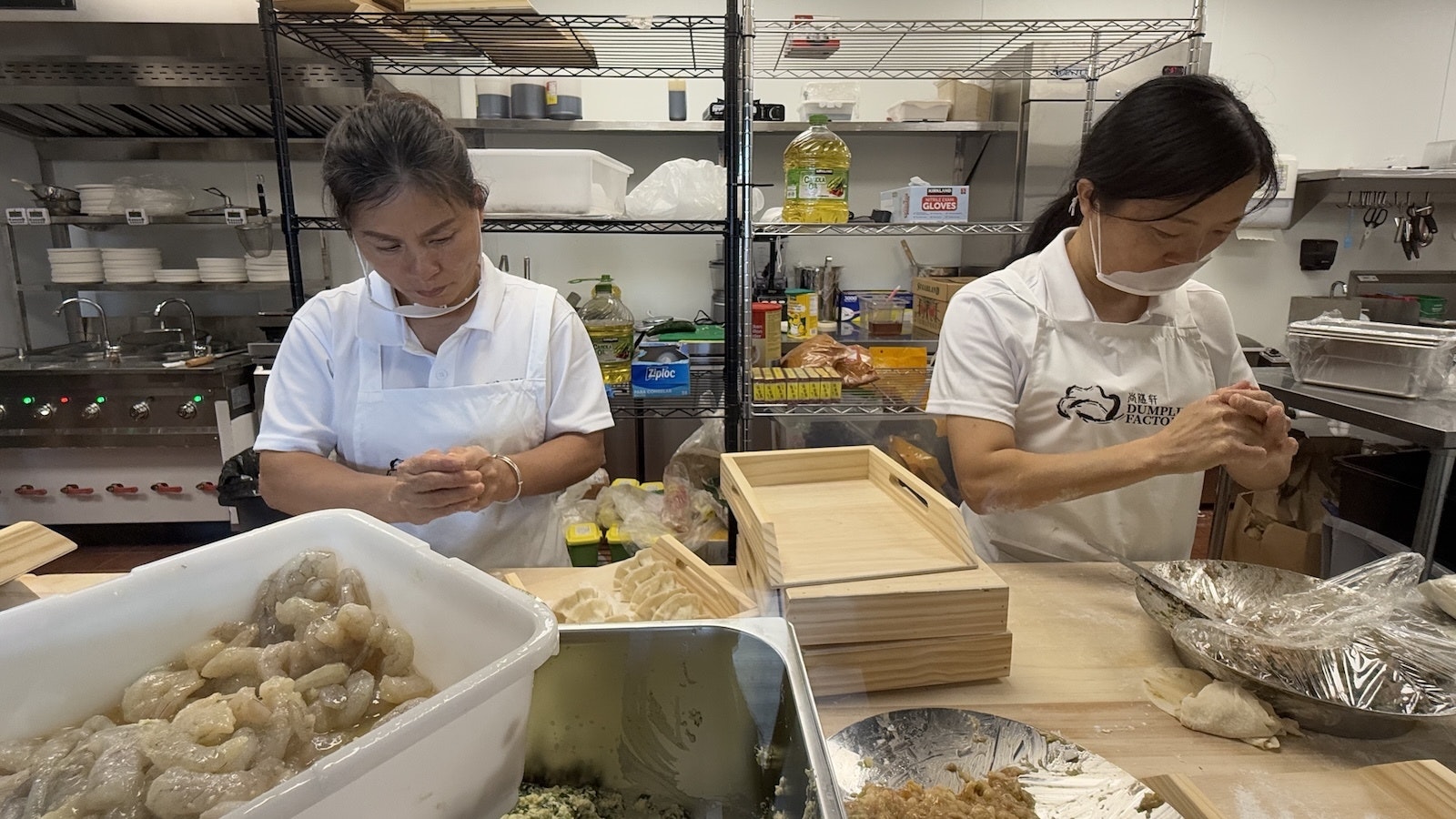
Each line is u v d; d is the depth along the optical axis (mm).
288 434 1152
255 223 2770
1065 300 1128
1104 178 944
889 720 674
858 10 3000
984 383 1113
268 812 342
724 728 667
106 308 3146
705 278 3160
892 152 3109
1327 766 631
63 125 2869
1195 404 950
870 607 717
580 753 703
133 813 410
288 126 2920
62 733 495
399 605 597
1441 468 1459
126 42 2400
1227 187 863
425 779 417
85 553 2650
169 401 2609
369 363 1175
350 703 520
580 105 2676
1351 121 3174
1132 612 908
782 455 1033
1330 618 756
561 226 2029
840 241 3162
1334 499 2062
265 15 1884
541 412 1238
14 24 2369
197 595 596
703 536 1898
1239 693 688
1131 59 2266
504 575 966
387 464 1207
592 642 669
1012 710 709
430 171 898
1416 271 3271
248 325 3168
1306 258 3236
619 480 2141
